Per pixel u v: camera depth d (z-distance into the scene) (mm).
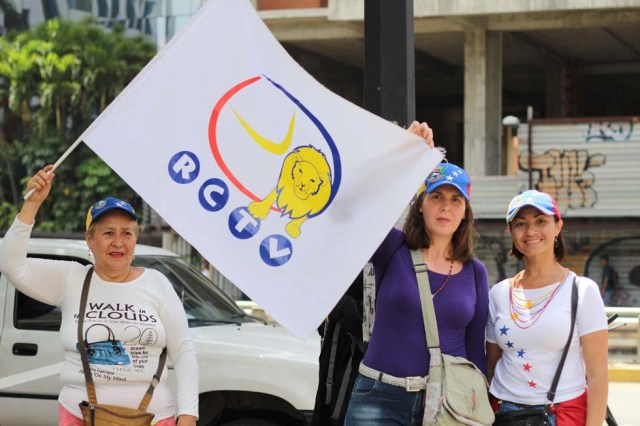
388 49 5328
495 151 25766
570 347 4398
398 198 4520
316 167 4559
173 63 4527
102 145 4449
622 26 25562
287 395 6656
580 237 24016
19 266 4609
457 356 4430
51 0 30938
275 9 26047
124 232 4645
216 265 4422
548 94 31625
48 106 29219
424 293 4406
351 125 4578
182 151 4496
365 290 4953
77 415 4609
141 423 4547
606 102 35906
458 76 32625
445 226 4441
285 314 4430
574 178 23812
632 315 14391
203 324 7297
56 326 7031
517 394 4430
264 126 4559
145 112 4492
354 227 4512
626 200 23484
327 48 28156
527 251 4527
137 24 29734
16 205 29016
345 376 4984
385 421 4406
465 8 23750
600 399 4348
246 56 4578
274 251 4484
